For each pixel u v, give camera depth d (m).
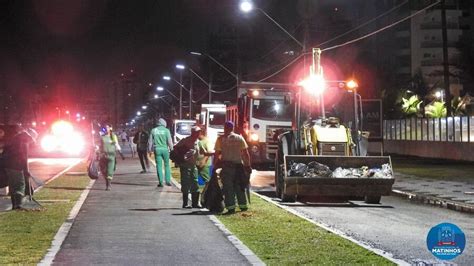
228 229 12.08
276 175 19.58
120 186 20.97
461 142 41.41
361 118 19.58
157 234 11.51
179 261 9.16
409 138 49.94
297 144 19.00
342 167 17.64
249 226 12.47
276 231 11.86
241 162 14.51
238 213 14.41
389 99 63.97
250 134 30.20
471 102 60.97
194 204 15.34
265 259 9.27
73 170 28.55
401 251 10.51
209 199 14.47
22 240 10.62
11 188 14.48
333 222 14.25
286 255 9.57
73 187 20.33
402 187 23.00
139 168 31.02
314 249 10.06
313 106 19.66
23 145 14.53
